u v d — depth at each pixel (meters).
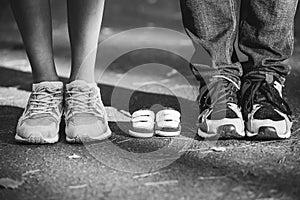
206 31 1.64
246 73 1.70
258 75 1.66
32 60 1.68
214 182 1.29
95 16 1.65
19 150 1.54
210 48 1.65
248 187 1.25
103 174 1.34
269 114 1.60
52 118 1.62
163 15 5.31
